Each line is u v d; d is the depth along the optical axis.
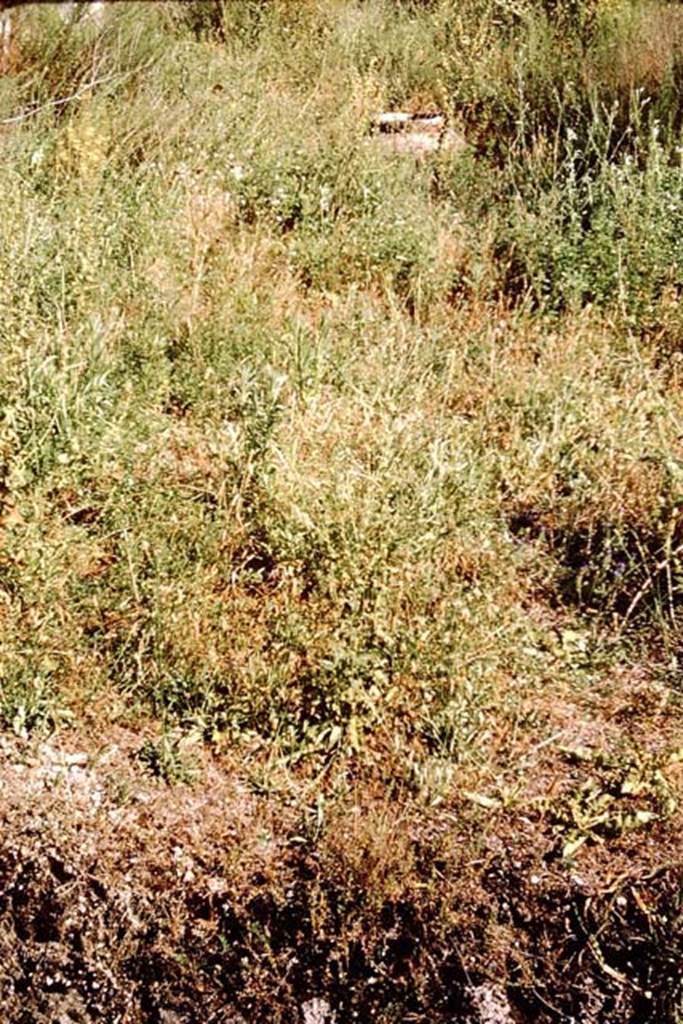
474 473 4.33
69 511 4.03
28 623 3.58
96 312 5.01
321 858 3.06
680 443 4.61
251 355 5.02
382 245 6.09
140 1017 2.98
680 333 5.59
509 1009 2.91
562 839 3.13
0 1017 2.99
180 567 3.82
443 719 3.36
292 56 8.73
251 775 3.29
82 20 7.53
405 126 8.05
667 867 3.05
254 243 5.97
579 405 4.86
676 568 3.92
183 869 3.08
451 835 3.09
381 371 4.93
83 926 3.03
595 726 3.52
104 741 3.37
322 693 3.45
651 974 2.90
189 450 4.50
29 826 3.12
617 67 7.87
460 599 3.74
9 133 6.71
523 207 6.47
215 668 3.50
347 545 3.77
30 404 4.23
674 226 5.98
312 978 2.96
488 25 9.03
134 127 6.98
